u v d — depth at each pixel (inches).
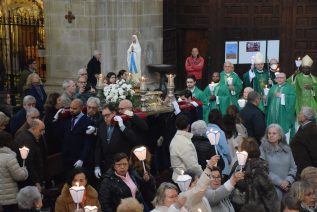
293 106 696.4
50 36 861.8
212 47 984.9
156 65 890.1
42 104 674.2
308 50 957.8
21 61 930.7
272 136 453.4
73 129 507.8
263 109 712.4
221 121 503.5
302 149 498.9
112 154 488.4
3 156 427.2
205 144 473.1
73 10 848.9
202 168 471.8
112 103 563.2
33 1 954.1
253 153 411.2
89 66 794.8
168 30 967.6
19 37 939.3
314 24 951.0
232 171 423.8
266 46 968.9
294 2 954.1
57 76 863.7
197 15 984.9
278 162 453.4
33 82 674.2
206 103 703.7
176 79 1000.9
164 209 339.3
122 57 865.5
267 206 398.9
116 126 490.3
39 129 462.6
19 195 361.7
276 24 963.3
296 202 332.2
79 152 510.0
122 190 396.8
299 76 748.6
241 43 970.7
